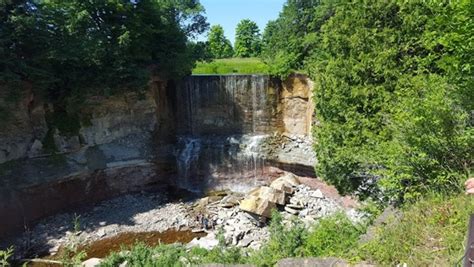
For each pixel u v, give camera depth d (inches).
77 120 971.3
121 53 966.4
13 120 856.9
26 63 831.7
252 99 1147.9
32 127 900.0
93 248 787.4
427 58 443.5
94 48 886.4
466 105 313.0
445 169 308.5
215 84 1170.6
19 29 783.7
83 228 869.2
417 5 494.0
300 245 405.1
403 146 355.3
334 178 608.1
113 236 840.3
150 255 426.9
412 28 493.4
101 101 1002.1
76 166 965.2
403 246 226.8
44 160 916.0
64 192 946.1
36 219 886.4
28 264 719.7
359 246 257.1
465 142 310.8
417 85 418.3
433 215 250.4
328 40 608.1
